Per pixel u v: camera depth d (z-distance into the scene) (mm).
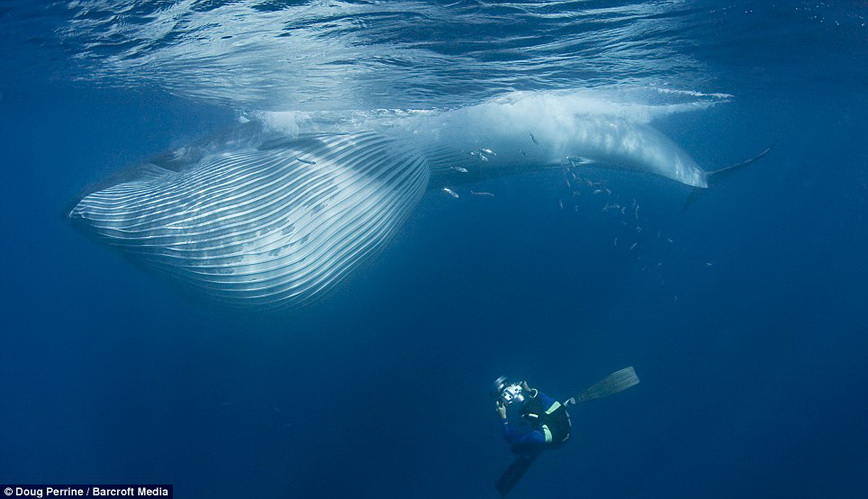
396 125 10062
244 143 9109
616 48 8258
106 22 6668
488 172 11297
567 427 6531
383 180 8398
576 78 9992
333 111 11047
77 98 16203
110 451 12055
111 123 23734
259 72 9250
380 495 10422
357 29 6645
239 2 5656
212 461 11438
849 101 20031
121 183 8344
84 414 13664
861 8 7176
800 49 9820
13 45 8242
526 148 10820
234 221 7156
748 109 20719
